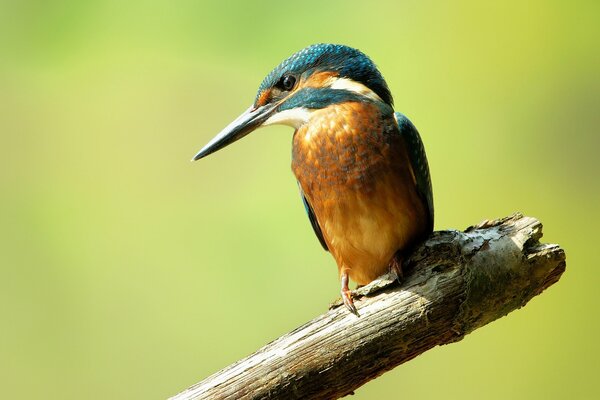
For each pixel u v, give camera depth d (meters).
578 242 12.29
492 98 12.81
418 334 6.92
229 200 12.97
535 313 12.16
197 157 8.88
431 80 12.95
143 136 13.17
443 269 6.99
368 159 7.84
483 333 12.23
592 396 11.63
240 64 12.63
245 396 6.63
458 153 12.73
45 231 12.90
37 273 12.64
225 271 12.48
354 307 6.92
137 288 12.62
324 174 8.00
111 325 12.37
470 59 12.84
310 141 8.05
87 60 12.56
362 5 13.03
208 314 12.27
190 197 13.06
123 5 12.58
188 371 12.00
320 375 6.74
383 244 8.02
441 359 12.22
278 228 12.63
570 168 12.52
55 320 12.36
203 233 12.84
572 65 12.71
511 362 12.02
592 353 11.85
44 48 12.51
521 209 12.47
